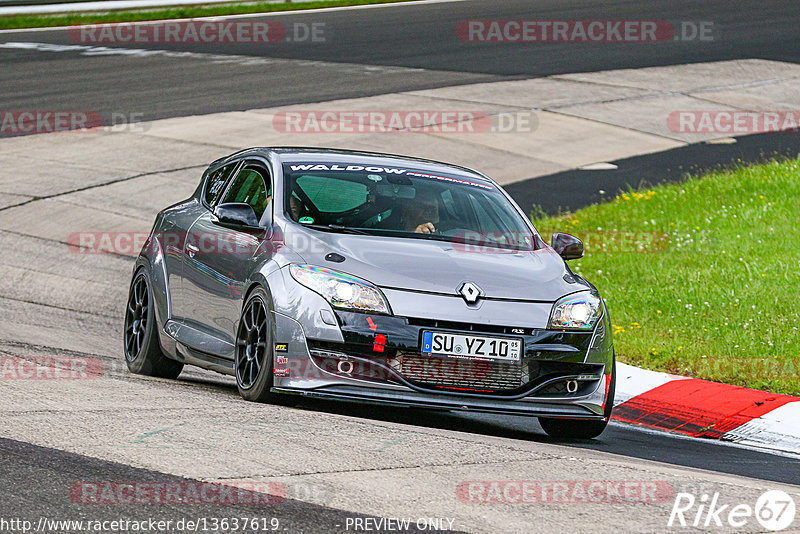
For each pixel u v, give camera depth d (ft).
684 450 83.05
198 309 91.56
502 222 91.86
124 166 220.23
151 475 56.54
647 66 328.08
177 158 225.56
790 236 165.99
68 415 68.90
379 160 97.14
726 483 62.69
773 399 97.30
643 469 64.59
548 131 253.24
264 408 74.90
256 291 81.35
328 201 87.66
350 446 64.69
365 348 75.72
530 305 79.10
